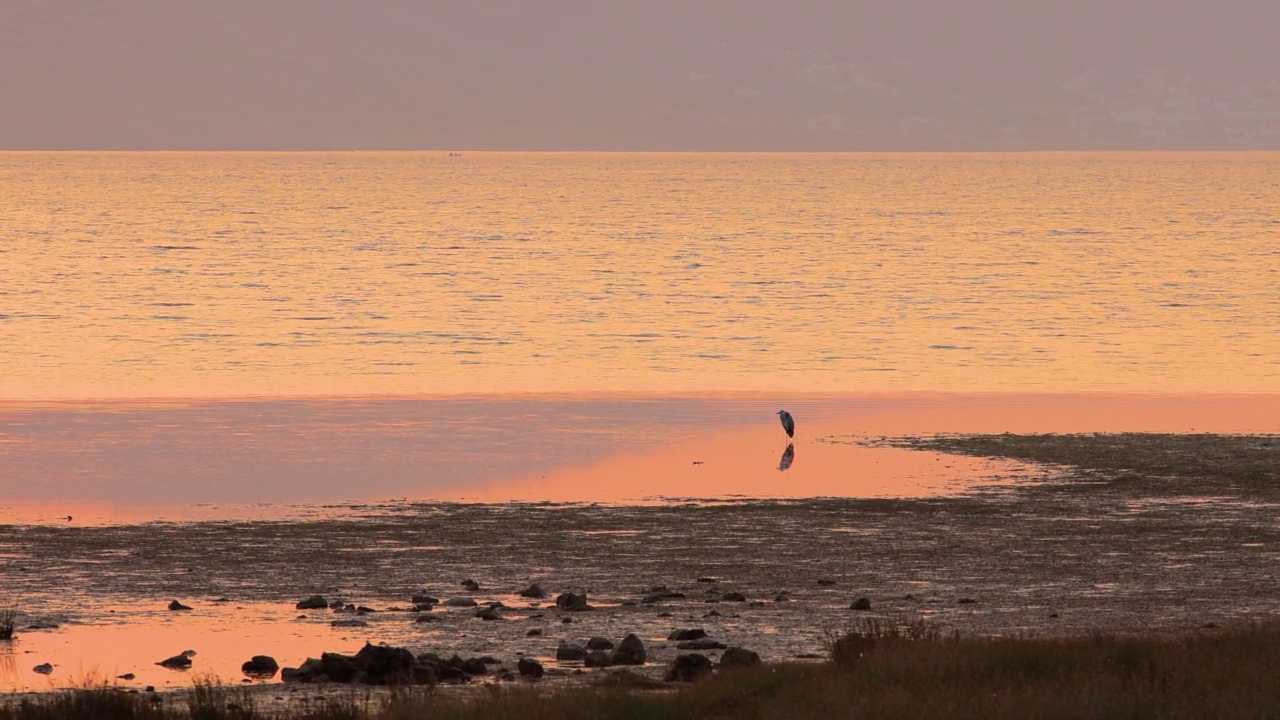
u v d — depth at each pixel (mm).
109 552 93875
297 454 138250
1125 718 47438
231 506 111938
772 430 156500
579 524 105312
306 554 93875
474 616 75562
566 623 73625
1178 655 55594
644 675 60438
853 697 49344
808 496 117188
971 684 51906
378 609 77750
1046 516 108562
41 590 82000
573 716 48031
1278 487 121062
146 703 50938
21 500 113625
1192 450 140875
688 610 77188
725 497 116688
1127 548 96438
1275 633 61062
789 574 88125
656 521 106625
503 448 142875
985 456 138125
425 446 143750
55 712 50125
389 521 106250
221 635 70875
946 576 87312
